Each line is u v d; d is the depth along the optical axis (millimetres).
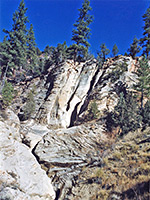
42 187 15070
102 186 12875
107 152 18250
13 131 21359
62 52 44812
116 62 39750
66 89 34688
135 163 13812
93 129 23422
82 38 44906
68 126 29391
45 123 27859
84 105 32094
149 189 9266
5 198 11938
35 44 53156
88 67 40188
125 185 11336
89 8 47312
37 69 46812
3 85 29219
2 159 14578
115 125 23656
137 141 18250
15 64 36156
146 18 44000
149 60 39688
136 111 24000
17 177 14172
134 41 45438
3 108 24625
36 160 18844
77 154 19719
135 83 32250
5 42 32406
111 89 32094
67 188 15305
